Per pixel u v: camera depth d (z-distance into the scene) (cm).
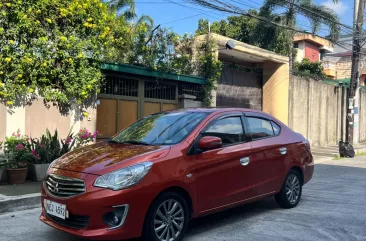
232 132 562
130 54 1154
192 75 1329
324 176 1105
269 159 602
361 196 789
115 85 1105
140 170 429
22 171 788
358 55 1812
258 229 543
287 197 654
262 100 1833
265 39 2009
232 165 533
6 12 827
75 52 935
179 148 478
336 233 527
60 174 447
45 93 895
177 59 1243
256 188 575
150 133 539
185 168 469
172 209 456
